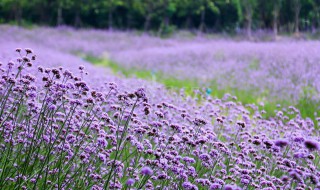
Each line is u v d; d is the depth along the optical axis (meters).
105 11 60.03
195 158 6.16
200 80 18.33
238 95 14.77
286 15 40.34
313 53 19.41
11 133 4.94
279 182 5.36
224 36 47.75
